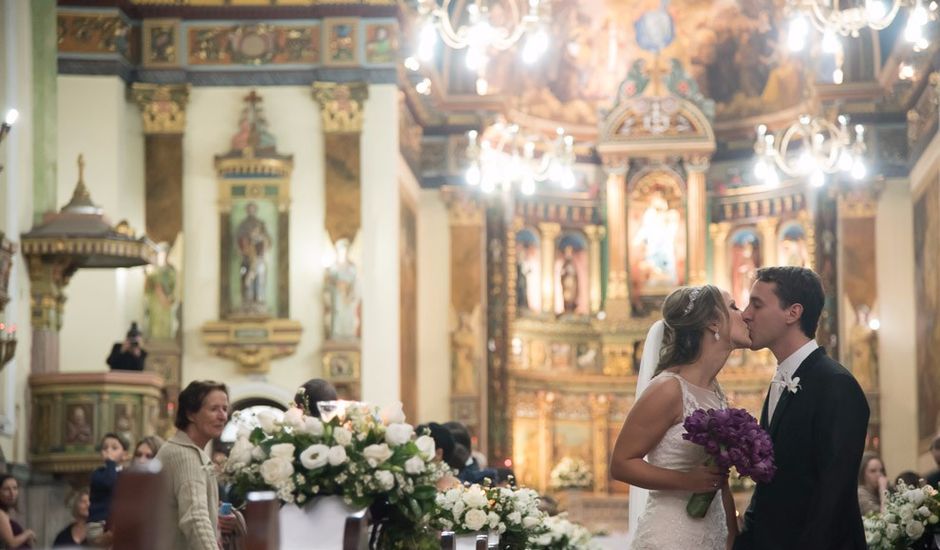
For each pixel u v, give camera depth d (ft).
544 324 123.85
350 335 95.86
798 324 27.02
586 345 125.59
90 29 94.73
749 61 125.29
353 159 96.99
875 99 115.34
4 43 70.49
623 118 125.29
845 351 115.03
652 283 126.82
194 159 97.09
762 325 27.09
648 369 30.45
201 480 28.89
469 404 114.21
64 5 94.68
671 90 125.70
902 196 115.34
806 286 26.99
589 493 122.83
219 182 96.89
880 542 34.83
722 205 126.62
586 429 124.47
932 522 34.22
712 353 26.40
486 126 115.44
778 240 123.95
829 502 25.53
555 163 103.09
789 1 73.56
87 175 93.81
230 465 25.79
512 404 117.50
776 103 124.57
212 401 29.50
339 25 97.66
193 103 97.50
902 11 106.32
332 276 96.02
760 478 25.04
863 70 115.34
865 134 115.85
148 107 96.48
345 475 25.43
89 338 92.68
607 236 126.41
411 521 26.45
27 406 72.33
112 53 94.63
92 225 72.08
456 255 115.65
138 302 96.07
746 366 123.34
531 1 74.13
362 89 97.09
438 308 115.34
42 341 73.61
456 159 116.16
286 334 95.86
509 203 117.50
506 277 116.98
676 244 126.93
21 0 72.54
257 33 97.55
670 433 25.85
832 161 100.58
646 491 31.73
